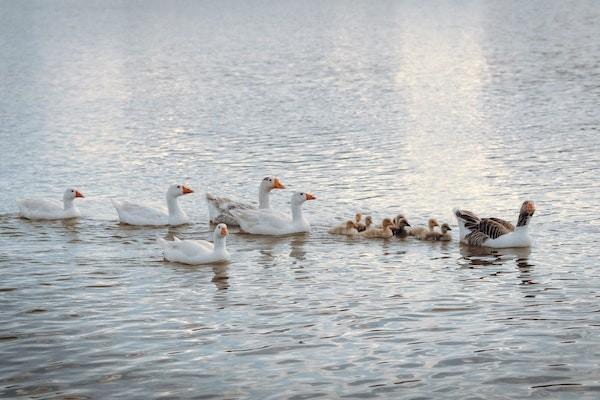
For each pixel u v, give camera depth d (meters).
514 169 34.34
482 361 16.75
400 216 25.92
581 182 31.77
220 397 15.49
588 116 45.91
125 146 41.28
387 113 48.91
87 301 20.44
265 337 18.14
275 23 118.81
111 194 32.12
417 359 16.91
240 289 21.23
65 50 89.25
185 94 58.25
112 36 104.50
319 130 44.12
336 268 22.81
